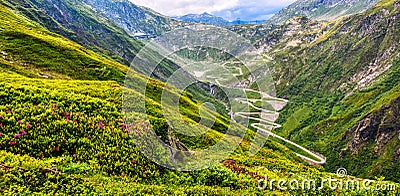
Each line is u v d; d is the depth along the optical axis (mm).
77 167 17688
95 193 15562
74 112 24422
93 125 22781
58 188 15492
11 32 96812
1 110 22172
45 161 17781
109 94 35688
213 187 19125
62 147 19875
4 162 16234
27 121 21469
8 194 13992
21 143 19188
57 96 26797
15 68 70312
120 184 17156
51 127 21281
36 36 100562
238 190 19734
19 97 25047
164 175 19406
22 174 15648
